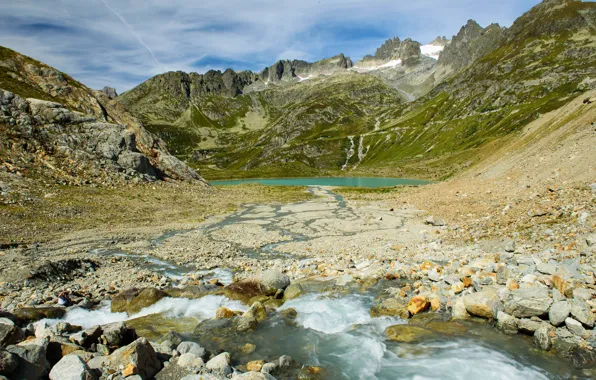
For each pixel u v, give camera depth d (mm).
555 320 10859
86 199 46031
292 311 15023
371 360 10875
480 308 12750
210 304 16859
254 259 27734
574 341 10281
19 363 8031
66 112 59062
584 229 19672
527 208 29828
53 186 46344
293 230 42000
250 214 55375
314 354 11430
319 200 77500
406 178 171000
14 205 37594
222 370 9742
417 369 10242
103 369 8922
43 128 54938
